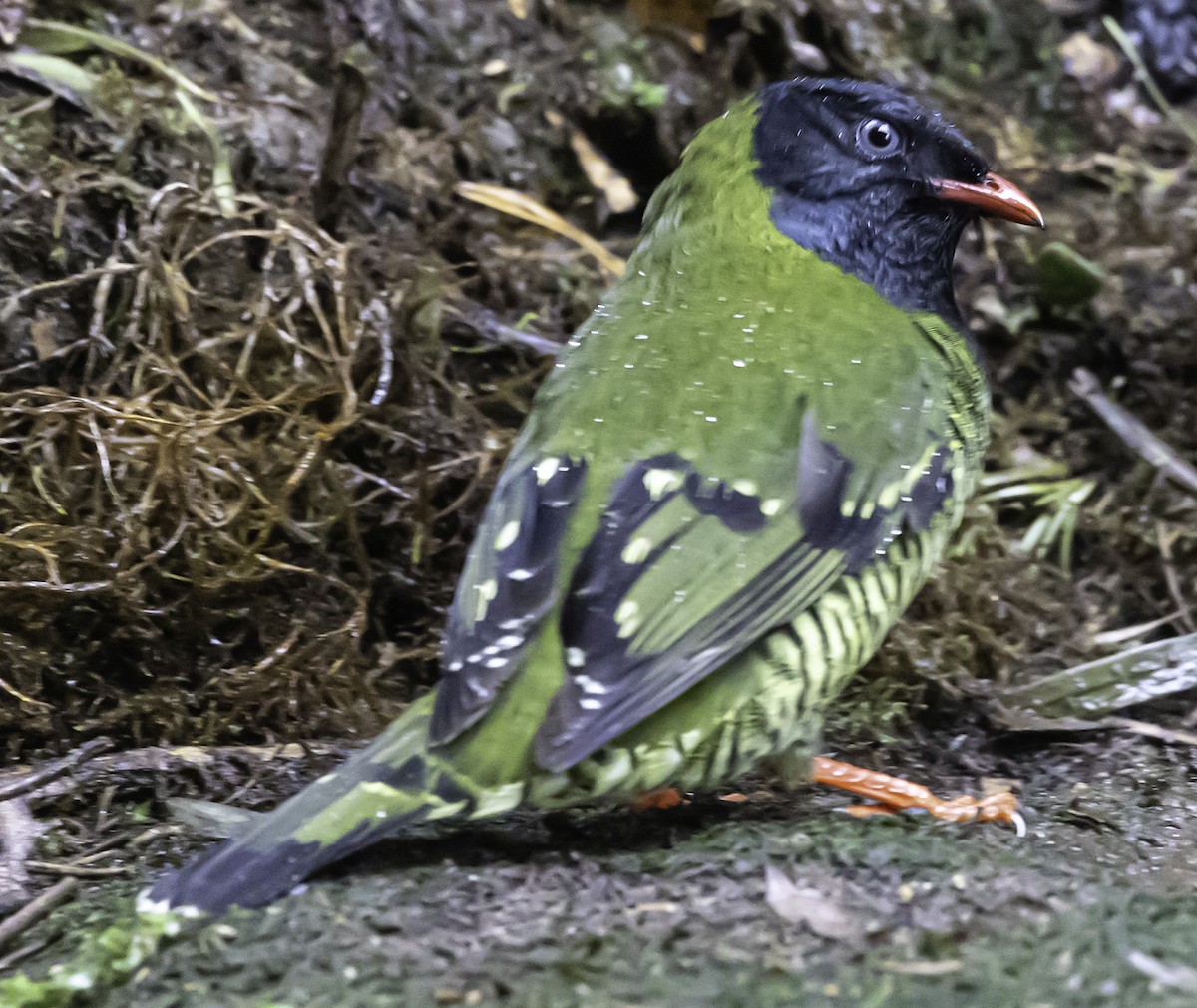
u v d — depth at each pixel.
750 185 7.64
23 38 9.80
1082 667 8.67
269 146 10.02
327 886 6.05
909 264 7.67
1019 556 9.88
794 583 6.32
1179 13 13.37
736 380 6.69
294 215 9.20
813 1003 5.21
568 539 6.17
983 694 8.71
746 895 6.02
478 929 5.74
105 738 7.66
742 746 6.35
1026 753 8.30
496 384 9.67
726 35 12.01
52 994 5.45
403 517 8.96
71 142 9.44
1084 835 6.99
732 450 6.42
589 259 10.74
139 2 10.42
